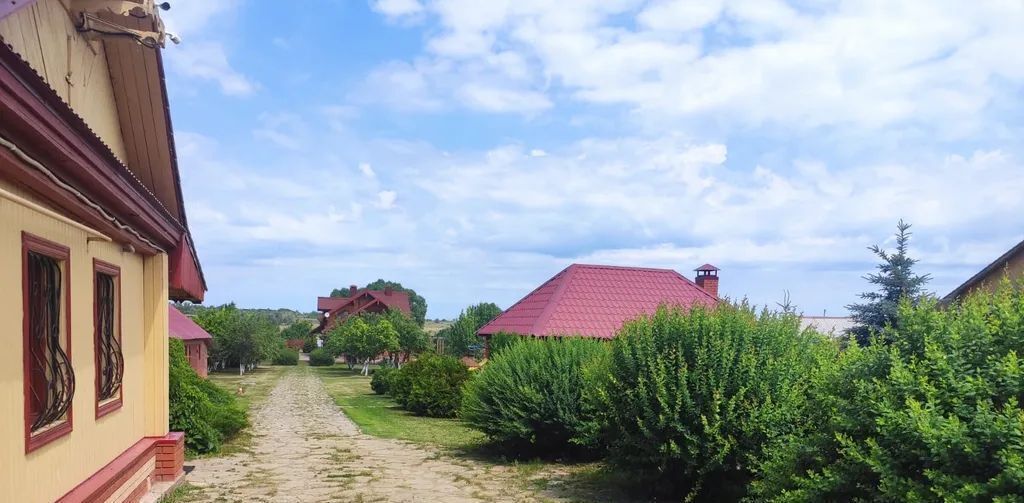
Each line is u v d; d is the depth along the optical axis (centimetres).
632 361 904
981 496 395
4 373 411
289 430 1716
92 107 681
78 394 564
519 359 1309
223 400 1560
